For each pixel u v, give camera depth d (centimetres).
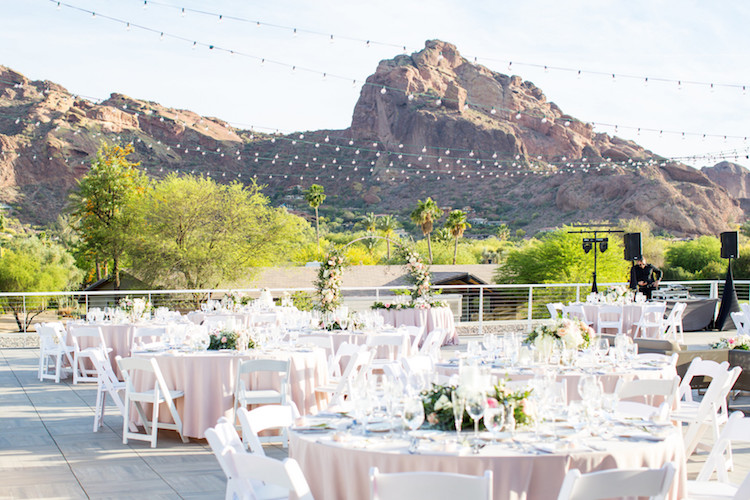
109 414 823
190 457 629
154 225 3228
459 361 653
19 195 11700
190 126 15275
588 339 709
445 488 290
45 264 4750
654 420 417
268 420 429
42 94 14000
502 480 338
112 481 555
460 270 4306
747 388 821
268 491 402
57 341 1087
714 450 437
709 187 11188
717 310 1719
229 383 688
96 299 3662
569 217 11450
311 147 16025
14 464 605
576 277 3809
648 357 715
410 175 14562
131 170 4131
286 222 3356
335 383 776
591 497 304
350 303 3334
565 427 401
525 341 712
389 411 394
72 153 12262
